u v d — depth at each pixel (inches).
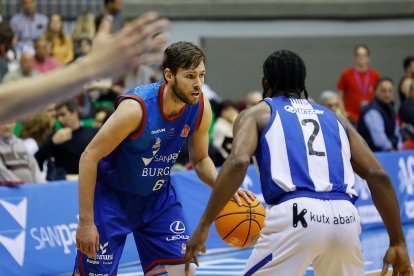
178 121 263.0
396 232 232.1
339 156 228.4
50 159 446.6
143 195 273.0
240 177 218.2
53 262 392.5
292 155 223.5
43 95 92.4
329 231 217.0
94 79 94.7
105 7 695.7
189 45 251.9
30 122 471.2
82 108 560.7
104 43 93.3
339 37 941.2
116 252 272.1
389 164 556.7
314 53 935.7
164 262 276.2
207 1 908.6
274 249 217.9
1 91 91.7
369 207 549.3
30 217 386.6
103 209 269.9
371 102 572.4
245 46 917.8
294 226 215.6
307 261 219.0
